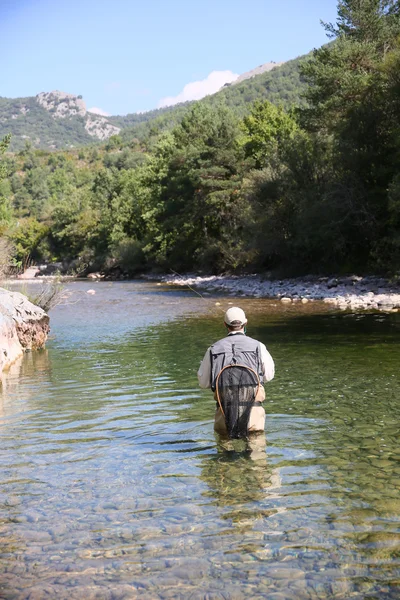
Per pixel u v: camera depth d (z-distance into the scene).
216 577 2.92
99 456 4.88
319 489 4.01
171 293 30.86
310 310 19.16
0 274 16.86
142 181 64.25
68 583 2.90
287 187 35.34
